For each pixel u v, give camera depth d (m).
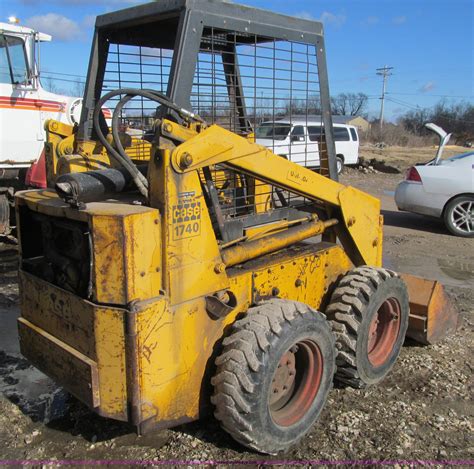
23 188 8.48
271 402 3.17
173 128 2.69
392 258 7.73
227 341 2.97
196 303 2.91
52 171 3.98
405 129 64.12
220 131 2.88
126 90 2.83
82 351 2.82
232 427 2.92
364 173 19.59
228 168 3.25
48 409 3.68
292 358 3.28
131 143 3.73
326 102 3.94
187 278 2.84
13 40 7.87
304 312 3.15
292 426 3.16
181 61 2.95
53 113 8.51
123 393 2.70
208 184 3.12
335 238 4.20
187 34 2.96
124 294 2.61
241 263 3.46
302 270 3.72
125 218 2.55
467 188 9.09
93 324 2.69
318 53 3.81
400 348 4.21
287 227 3.77
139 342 2.64
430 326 4.52
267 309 3.09
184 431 3.37
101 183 2.81
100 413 2.75
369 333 3.87
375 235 4.33
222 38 3.54
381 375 4.01
